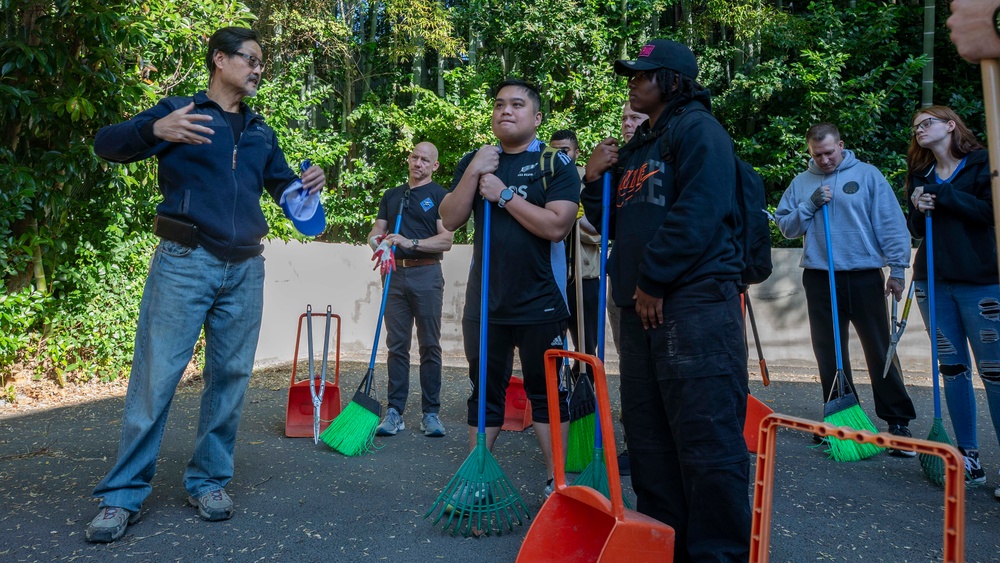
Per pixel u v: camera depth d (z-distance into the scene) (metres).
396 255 4.41
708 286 2.10
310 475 3.45
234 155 2.88
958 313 3.50
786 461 3.81
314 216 3.12
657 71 2.28
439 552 2.55
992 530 2.88
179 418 4.59
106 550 2.53
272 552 2.53
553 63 9.97
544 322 3.01
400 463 3.70
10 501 2.98
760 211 2.31
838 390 4.03
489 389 3.11
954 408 3.50
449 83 10.72
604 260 2.58
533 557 2.23
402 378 4.48
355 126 10.97
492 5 10.41
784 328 7.05
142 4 5.25
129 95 4.96
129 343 5.62
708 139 2.11
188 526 2.76
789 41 9.45
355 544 2.61
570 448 3.13
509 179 3.04
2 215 4.48
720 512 2.09
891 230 4.11
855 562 2.54
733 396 2.12
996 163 1.38
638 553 2.03
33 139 4.93
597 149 2.61
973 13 1.39
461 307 7.91
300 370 6.72
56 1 4.66
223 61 2.87
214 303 2.91
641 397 2.32
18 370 5.16
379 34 11.25
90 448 3.81
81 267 5.26
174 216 2.78
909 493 3.29
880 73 9.05
